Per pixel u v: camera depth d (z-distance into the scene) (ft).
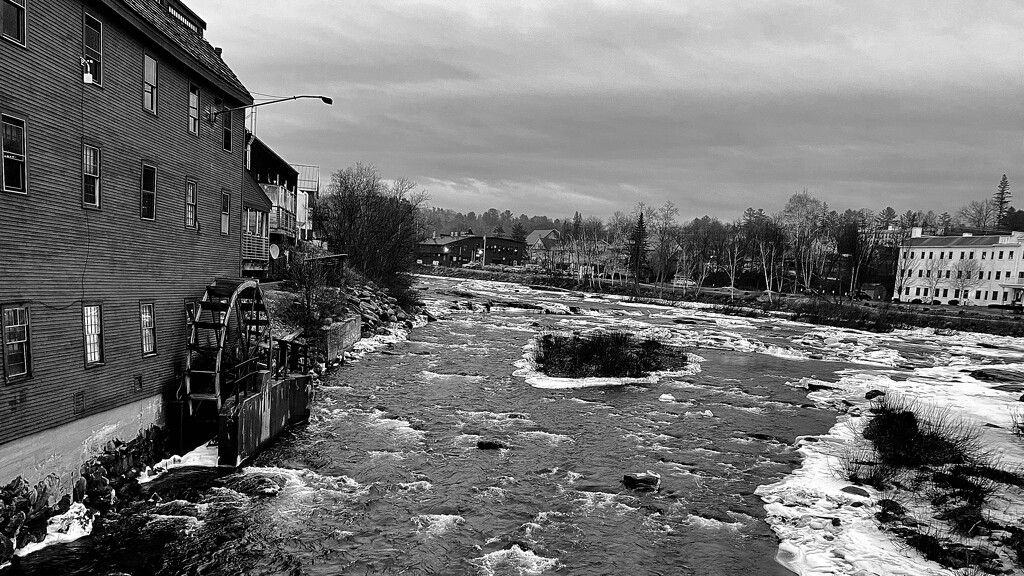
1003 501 56.18
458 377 110.63
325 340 110.32
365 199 230.07
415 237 245.24
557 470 67.77
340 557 47.70
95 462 52.29
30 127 44.55
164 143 63.21
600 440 78.64
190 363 65.67
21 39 43.68
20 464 44.21
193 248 69.92
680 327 204.44
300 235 201.87
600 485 63.87
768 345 168.04
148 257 60.34
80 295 50.37
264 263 120.16
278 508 55.16
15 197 43.27
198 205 71.20
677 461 71.77
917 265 333.42
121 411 56.03
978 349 185.37
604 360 122.01
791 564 47.67
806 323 240.12
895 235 422.00
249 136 132.98
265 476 61.62
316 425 79.30
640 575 46.21
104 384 53.47
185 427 64.80
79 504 49.34
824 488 61.72
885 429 77.97
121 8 53.16
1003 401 103.50
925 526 52.06
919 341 200.44
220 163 77.25
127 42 56.39
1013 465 66.08
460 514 55.93
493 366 121.90
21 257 44.04
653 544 51.19
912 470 65.36
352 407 88.48
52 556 44.78
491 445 73.92
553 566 47.32
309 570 45.73
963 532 50.37
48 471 46.93
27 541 44.24
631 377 116.06
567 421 86.63
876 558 47.06
